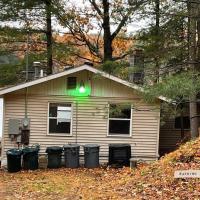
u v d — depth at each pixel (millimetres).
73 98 23328
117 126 23344
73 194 14352
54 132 23375
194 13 17906
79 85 23234
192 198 10766
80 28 31188
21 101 23219
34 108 23250
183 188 11781
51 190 15391
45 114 23281
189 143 16516
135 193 12453
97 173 20000
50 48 29516
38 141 23281
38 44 31250
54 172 20719
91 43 32750
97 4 31141
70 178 18531
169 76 16828
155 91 16062
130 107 21484
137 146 23219
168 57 19797
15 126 22984
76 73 23234
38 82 22781
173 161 15078
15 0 28078
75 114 23312
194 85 15422
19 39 29656
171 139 27922
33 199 13938
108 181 16312
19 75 30859
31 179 18625
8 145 23078
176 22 22203
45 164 22266
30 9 28672
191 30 18812
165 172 13883
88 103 23328
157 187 12508
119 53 32781
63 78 23312
